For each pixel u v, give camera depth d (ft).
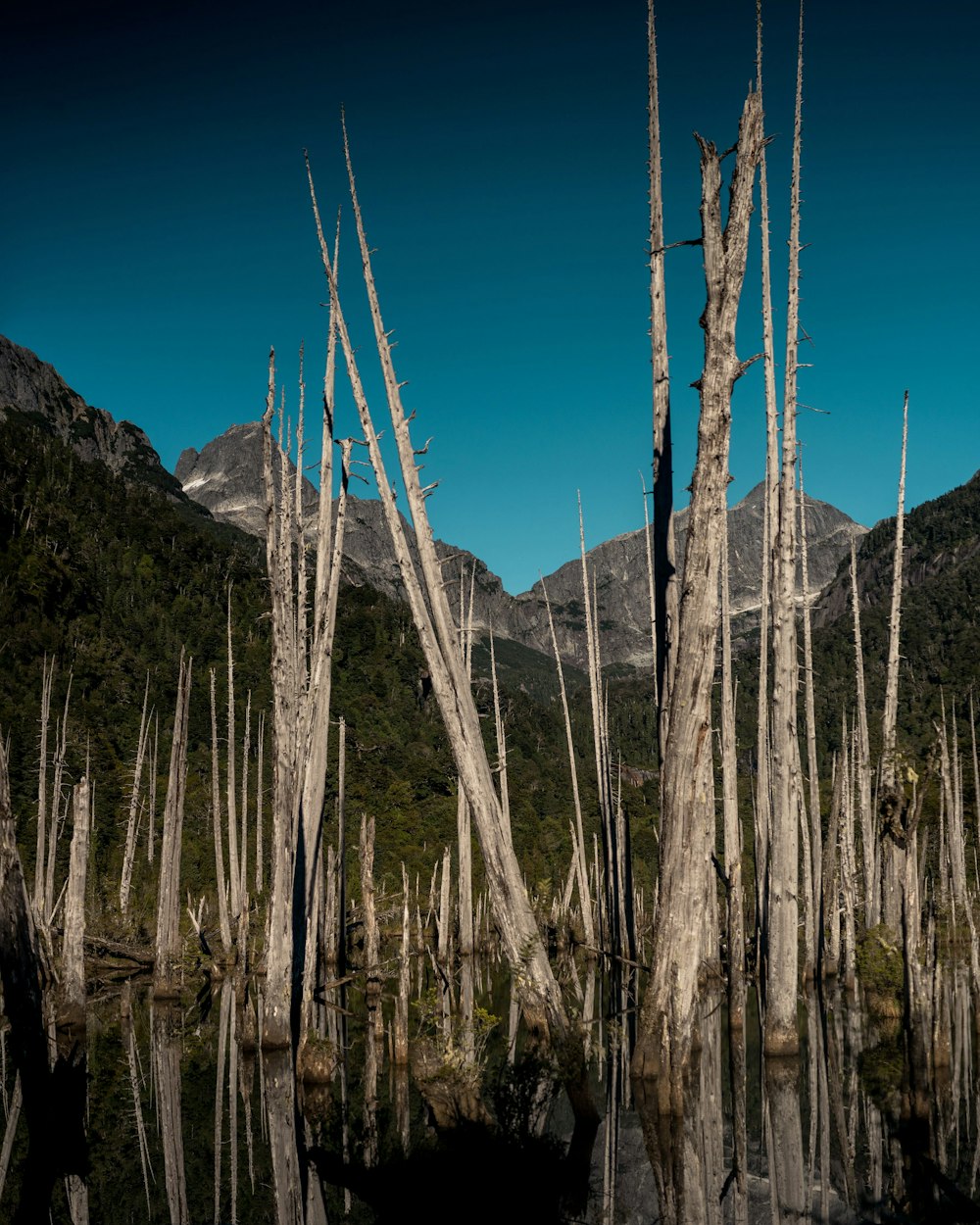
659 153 54.03
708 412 45.68
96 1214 36.70
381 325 57.16
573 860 126.72
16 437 431.43
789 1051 54.03
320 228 67.56
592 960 131.23
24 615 266.36
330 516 68.90
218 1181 40.52
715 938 89.10
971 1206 34.40
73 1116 52.06
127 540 387.55
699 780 46.32
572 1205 35.78
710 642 45.93
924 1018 43.57
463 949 125.08
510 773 257.14
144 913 134.00
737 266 45.34
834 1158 40.57
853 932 87.15
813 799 87.15
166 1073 63.41
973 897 110.52
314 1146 45.37
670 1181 38.37
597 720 85.15
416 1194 38.40
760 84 45.11
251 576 424.87
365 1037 77.36
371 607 398.62
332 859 112.47
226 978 111.34
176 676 276.00
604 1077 57.77
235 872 119.24
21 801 171.63
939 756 44.01
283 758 60.39
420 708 321.32
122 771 191.52
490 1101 47.24
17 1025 45.09
